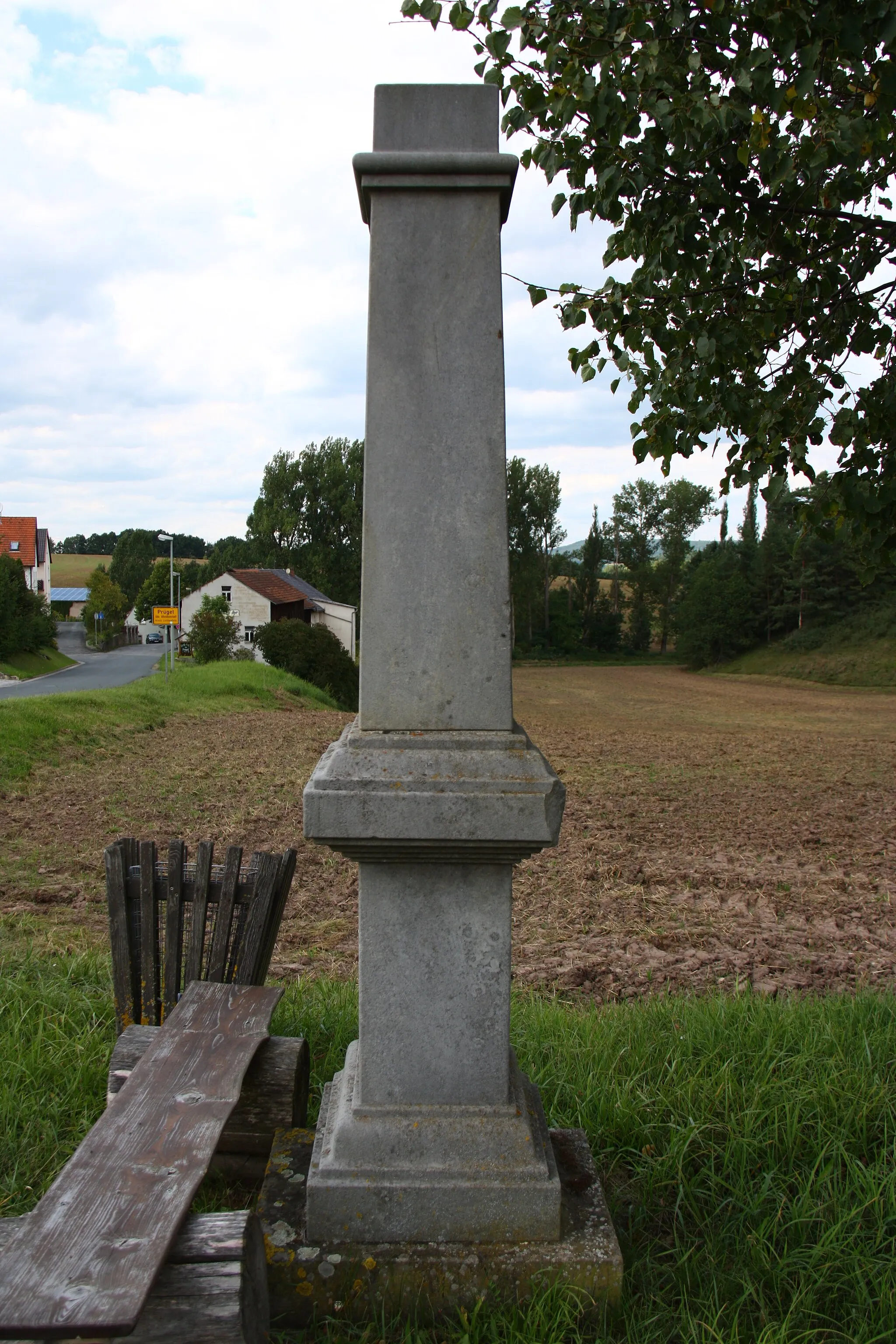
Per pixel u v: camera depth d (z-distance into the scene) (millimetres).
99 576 81938
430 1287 2328
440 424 2500
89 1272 1706
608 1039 3832
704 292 4684
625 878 9289
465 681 2529
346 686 41875
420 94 2518
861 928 7566
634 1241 2639
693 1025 4031
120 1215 1884
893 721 36500
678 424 5105
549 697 51406
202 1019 2887
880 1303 2330
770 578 72438
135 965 3424
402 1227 2410
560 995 5676
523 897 8516
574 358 5402
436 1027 2506
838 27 3521
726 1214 2725
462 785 2340
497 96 2514
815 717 38656
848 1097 3240
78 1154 2115
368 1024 2504
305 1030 3902
